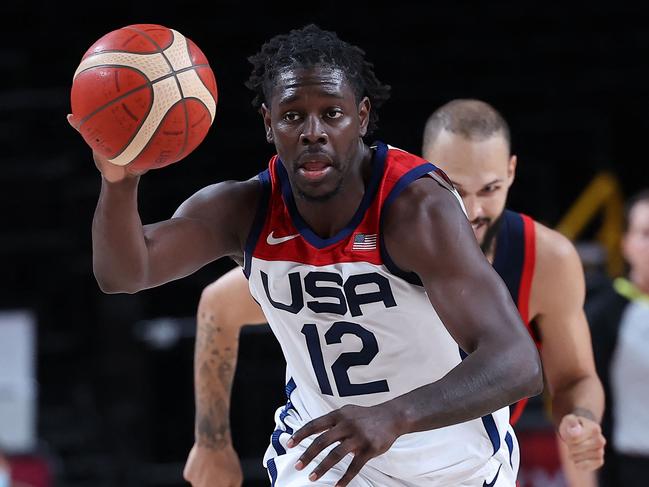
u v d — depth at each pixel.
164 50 6.43
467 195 8.30
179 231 6.95
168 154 6.45
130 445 19.52
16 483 17.38
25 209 22.84
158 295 21.59
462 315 6.13
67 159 22.97
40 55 24.19
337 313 6.91
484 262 6.32
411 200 6.64
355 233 6.75
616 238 21.47
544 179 23.05
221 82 23.38
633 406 12.51
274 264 6.98
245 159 22.89
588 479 10.89
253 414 18.34
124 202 6.50
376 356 7.03
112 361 19.84
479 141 8.27
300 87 6.38
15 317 19.88
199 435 9.17
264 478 17.91
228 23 24.05
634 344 12.41
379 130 22.58
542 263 8.55
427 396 5.70
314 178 6.45
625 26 24.47
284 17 24.20
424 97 23.62
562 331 8.80
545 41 24.34
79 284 21.97
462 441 7.44
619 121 24.19
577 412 8.64
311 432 5.60
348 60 6.56
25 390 19.61
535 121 23.81
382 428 5.57
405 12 24.47
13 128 23.41
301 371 7.41
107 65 6.30
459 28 24.47
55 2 24.33
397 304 6.81
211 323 9.11
